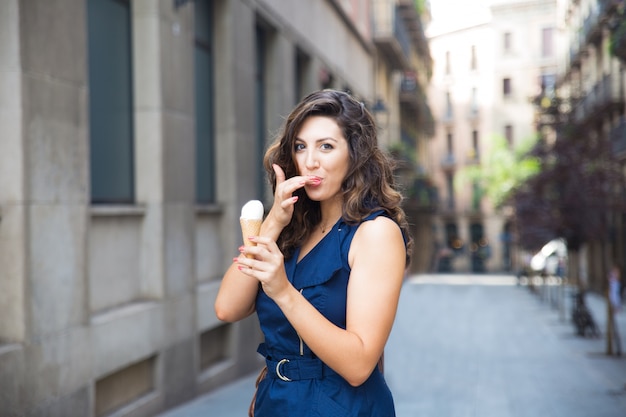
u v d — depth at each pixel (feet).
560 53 143.54
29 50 19.35
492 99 204.44
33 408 19.01
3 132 19.02
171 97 28.48
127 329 24.39
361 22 79.97
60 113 20.79
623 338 54.75
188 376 29.43
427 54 161.79
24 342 18.84
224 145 35.40
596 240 62.75
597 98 97.40
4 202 18.98
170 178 28.22
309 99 6.95
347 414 6.73
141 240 27.32
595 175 63.26
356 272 6.64
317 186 6.84
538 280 130.62
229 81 35.24
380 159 7.12
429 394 31.91
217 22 35.32
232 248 35.29
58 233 20.53
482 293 106.73
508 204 88.22
